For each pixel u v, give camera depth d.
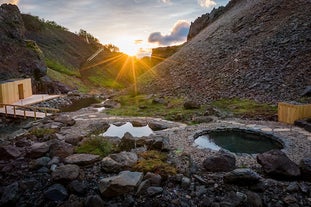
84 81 64.88
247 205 7.74
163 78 37.06
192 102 22.42
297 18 31.98
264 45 30.41
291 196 7.97
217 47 37.22
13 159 11.41
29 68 41.09
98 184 8.79
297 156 11.06
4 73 37.06
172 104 24.67
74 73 65.50
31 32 81.31
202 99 25.84
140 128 17.23
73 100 37.03
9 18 45.03
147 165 9.84
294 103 16.98
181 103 24.75
